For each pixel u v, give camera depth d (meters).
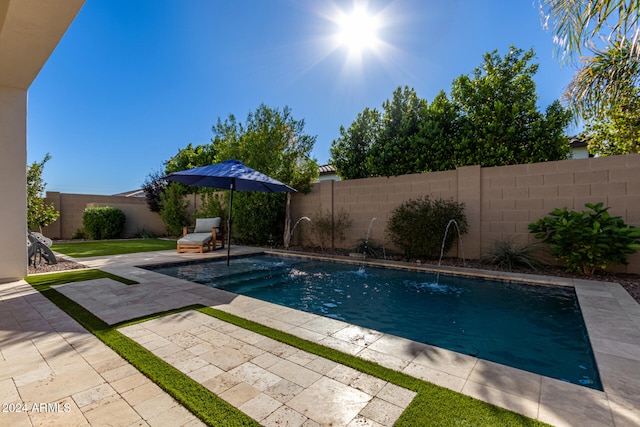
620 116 6.48
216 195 12.46
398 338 3.04
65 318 3.54
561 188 6.26
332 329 3.26
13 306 3.98
